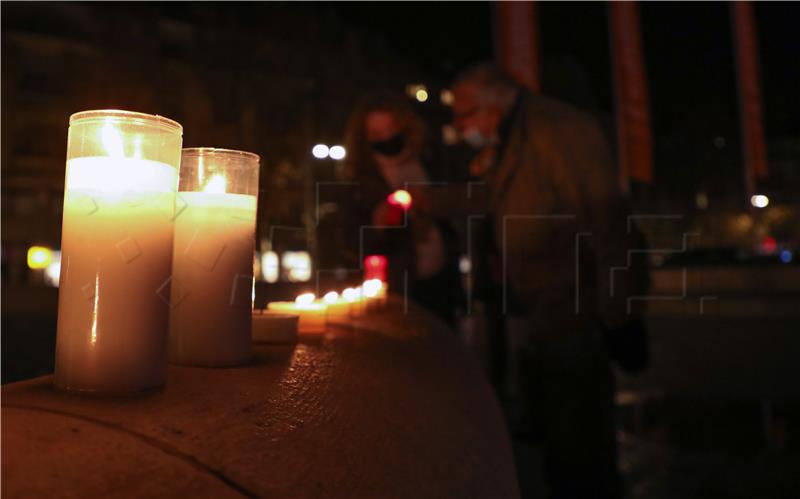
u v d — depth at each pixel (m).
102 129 0.60
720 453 3.23
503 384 3.75
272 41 23.42
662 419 4.02
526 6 6.65
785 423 3.85
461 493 0.63
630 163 9.36
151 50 21.89
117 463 0.42
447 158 3.14
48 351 4.68
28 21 21.78
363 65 26.19
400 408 0.73
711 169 21.73
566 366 2.04
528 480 2.61
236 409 0.56
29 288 15.79
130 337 0.58
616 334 2.04
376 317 1.63
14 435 0.43
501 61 6.68
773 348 6.61
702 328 8.05
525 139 2.11
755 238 24.11
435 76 29.12
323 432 0.57
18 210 23.11
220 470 0.45
